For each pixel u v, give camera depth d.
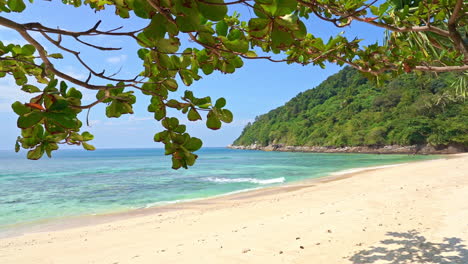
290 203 12.22
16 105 0.77
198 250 6.32
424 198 9.74
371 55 2.85
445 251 5.00
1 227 11.81
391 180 17.05
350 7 2.38
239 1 0.73
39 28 0.85
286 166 44.03
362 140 88.69
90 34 0.87
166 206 14.99
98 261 6.41
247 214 10.45
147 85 1.35
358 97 116.44
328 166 40.91
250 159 71.00
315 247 5.83
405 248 5.33
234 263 5.38
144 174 36.47
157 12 0.78
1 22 0.80
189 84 1.33
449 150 67.88
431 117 78.88
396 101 96.69
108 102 1.20
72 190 23.38
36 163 71.00
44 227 11.69
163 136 1.30
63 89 0.92
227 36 1.13
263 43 2.03
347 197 12.02
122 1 1.02
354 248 5.59
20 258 7.17
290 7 0.76
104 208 15.77
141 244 7.57
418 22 3.06
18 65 1.52
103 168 49.84
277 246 6.09
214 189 21.55
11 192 22.78
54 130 0.80
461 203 8.42
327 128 107.88
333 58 2.87
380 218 7.51
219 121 1.30
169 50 0.89
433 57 3.53
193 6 0.68
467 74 4.78
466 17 2.82
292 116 148.12
